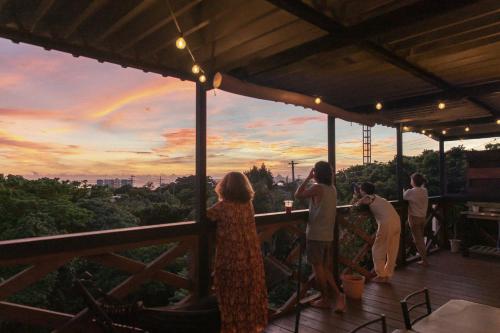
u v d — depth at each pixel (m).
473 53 2.85
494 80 3.61
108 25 2.24
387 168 13.29
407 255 6.13
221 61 2.94
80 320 1.84
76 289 1.83
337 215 4.34
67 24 2.20
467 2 1.84
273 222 3.56
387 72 3.38
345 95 4.31
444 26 2.21
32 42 2.24
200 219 2.99
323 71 3.32
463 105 4.73
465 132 7.01
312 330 3.10
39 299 10.32
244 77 3.22
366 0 2.01
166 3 2.04
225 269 2.32
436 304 3.77
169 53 2.76
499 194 6.12
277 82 3.72
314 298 3.82
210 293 3.03
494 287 4.35
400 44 2.60
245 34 2.45
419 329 1.60
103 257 2.38
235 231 2.37
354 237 4.71
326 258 3.56
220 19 2.34
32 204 13.37
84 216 15.23
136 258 13.42
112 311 1.84
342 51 2.69
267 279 2.66
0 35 2.13
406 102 4.46
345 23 2.25
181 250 2.87
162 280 2.75
